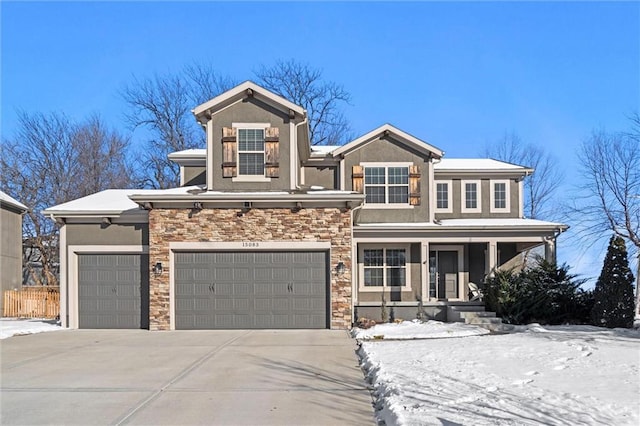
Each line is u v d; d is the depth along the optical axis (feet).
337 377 31.73
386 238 68.64
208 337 50.26
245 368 34.42
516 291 60.34
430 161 73.46
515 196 78.69
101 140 127.34
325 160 74.28
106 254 60.03
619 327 56.29
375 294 72.38
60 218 59.77
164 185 128.47
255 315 57.26
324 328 56.95
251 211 57.62
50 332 55.67
